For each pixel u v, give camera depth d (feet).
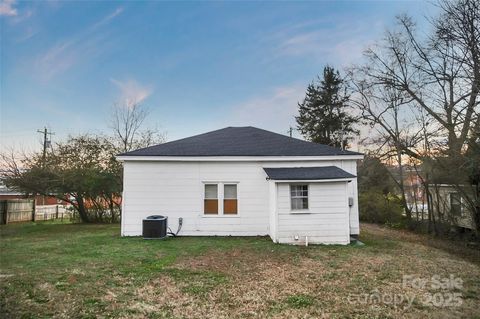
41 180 62.80
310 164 43.60
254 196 43.39
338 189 37.52
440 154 48.57
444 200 54.44
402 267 26.71
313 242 36.96
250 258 29.19
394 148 65.26
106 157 71.46
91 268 24.63
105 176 66.74
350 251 33.14
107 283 20.77
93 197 69.72
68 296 18.12
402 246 38.14
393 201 72.95
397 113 67.26
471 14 46.26
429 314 16.71
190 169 43.50
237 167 43.68
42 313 15.62
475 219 46.03
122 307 16.78
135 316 15.69
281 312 16.53
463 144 43.70
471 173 42.80
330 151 44.32
